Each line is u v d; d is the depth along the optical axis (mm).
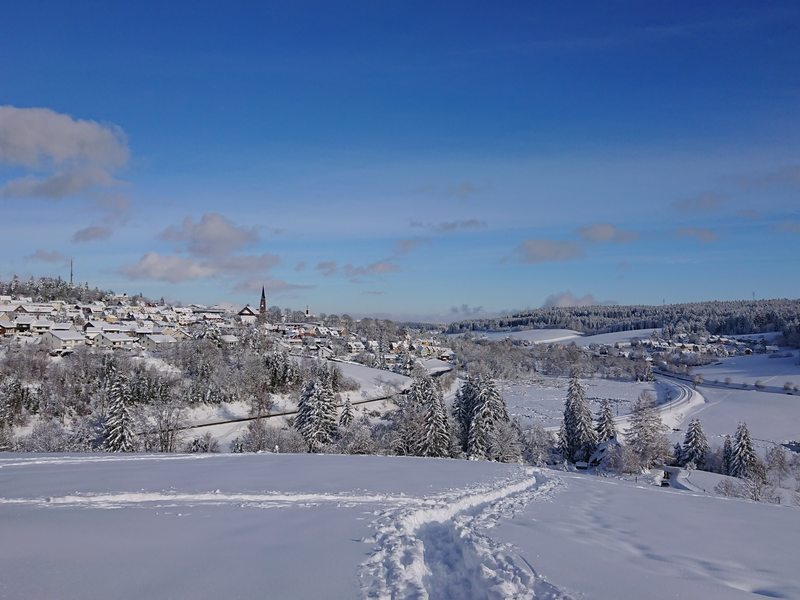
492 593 6988
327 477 16344
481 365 151500
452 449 56344
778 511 17391
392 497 13203
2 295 167375
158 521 9977
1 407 57406
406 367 129000
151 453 22844
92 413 63719
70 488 12969
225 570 7344
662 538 11133
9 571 6977
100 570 7168
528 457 64812
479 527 10773
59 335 104000
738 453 59812
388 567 7727
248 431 62281
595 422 85562
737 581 8227
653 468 61406
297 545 8672
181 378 80562
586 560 8664
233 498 12406
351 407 84625
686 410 104438
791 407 103062
